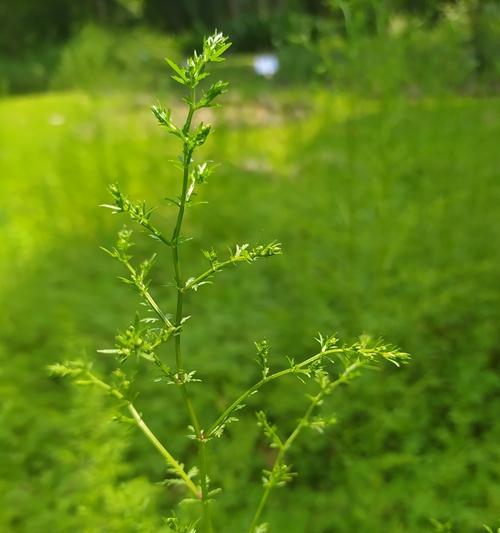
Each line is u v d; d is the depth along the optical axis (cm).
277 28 442
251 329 269
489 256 285
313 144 328
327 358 83
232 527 184
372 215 251
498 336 264
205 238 343
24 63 1188
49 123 605
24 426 233
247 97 425
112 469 166
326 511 199
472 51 298
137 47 481
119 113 467
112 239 355
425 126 280
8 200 411
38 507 184
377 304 234
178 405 240
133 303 298
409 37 230
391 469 211
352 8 227
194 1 1878
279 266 306
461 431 205
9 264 325
